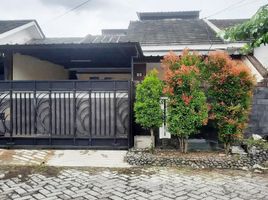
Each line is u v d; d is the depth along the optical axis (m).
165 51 12.36
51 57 11.39
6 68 9.57
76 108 8.04
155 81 7.28
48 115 8.10
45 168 6.45
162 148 7.79
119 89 7.93
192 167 6.59
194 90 6.95
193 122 6.94
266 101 8.21
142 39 13.21
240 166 6.57
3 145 8.09
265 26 3.28
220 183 5.46
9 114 8.24
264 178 5.82
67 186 5.27
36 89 8.08
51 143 8.04
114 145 7.93
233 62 7.02
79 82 8.01
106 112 8.02
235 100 6.96
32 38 16.94
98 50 9.51
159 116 7.23
